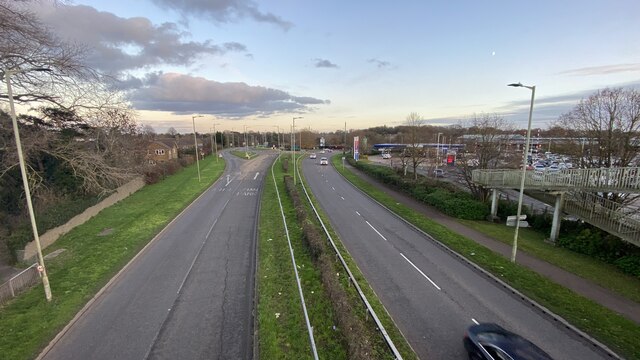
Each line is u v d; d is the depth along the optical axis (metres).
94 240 22.89
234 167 67.88
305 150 136.88
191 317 13.38
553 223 23.06
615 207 22.22
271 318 12.84
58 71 22.28
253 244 21.81
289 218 27.27
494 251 20.75
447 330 12.57
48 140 24.84
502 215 29.11
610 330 12.55
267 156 96.38
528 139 17.98
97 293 15.22
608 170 19.38
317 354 10.80
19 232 19.95
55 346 11.62
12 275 17.56
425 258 19.64
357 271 17.53
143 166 47.12
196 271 17.69
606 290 15.89
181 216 29.06
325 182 49.81
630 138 25.17
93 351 11.35
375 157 97.31
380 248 21.19
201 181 49.16
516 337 10.76
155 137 92.06
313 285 15.45
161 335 12.21
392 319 13.17
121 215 29.83
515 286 15.87
